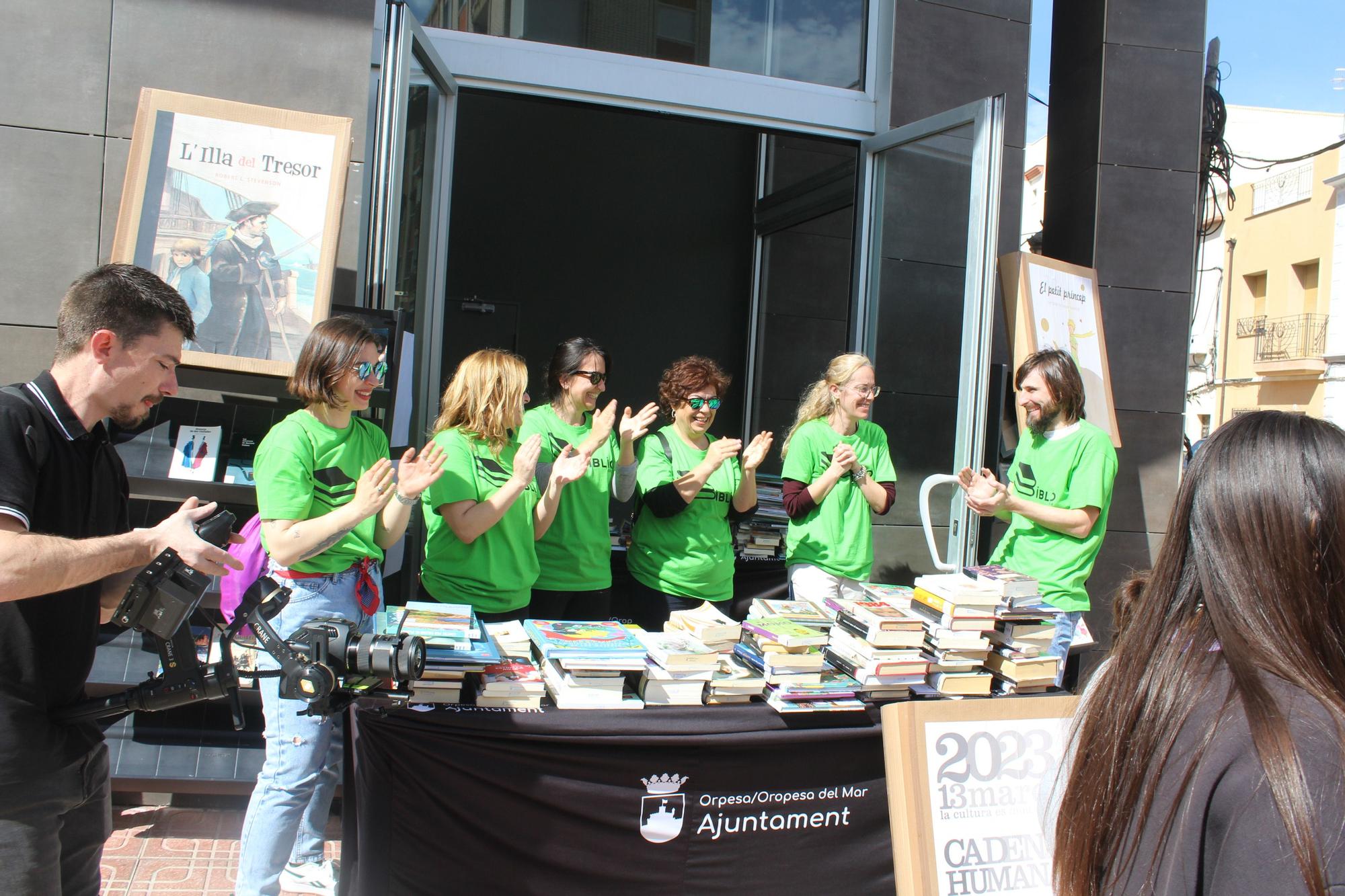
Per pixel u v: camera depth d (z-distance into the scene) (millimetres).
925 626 2598
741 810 2375
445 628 2340
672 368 3559
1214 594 875
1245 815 774
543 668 2432
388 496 2270
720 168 8070
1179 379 5277
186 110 3072
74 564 1508
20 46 3395
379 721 2176
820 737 2408
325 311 3107
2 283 3379
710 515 3459
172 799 3314
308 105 3576
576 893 2285
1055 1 5629
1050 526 3250
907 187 4695
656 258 7992
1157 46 5211
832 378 3695
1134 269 5211
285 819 2395
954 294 4266
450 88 4203
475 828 2232
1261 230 22578
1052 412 3328
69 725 1688
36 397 1649
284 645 1845
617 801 2283
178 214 3035
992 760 2291
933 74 4926
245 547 2488
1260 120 22844
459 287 7695
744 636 2588
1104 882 881
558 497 3004
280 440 2363
